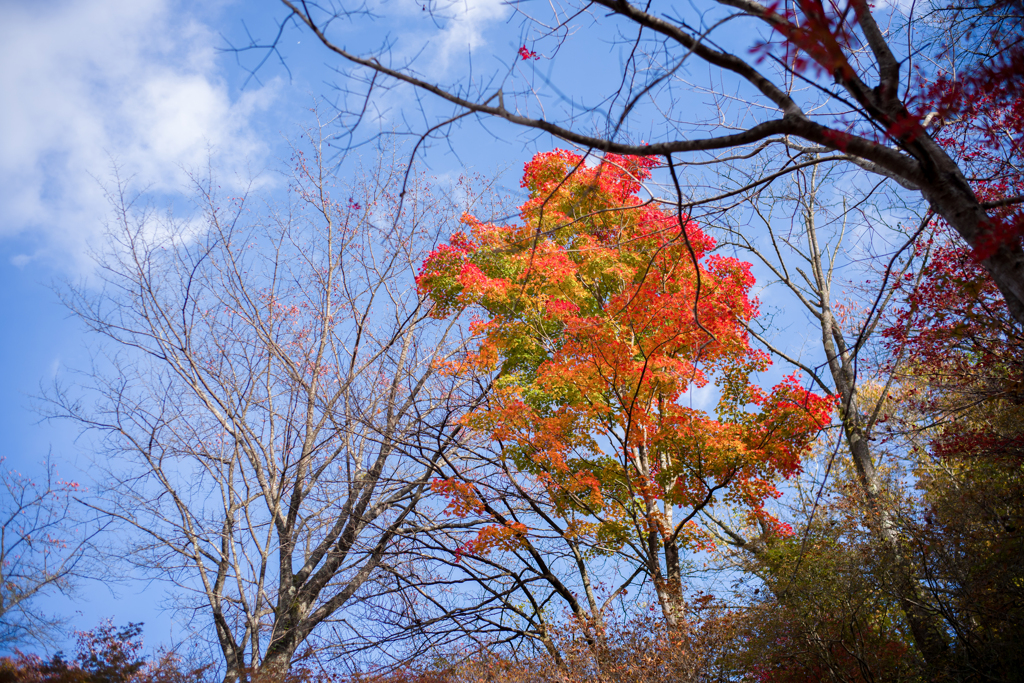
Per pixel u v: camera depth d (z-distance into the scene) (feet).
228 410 49.06
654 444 38.11
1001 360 29.12
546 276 41.37
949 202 14.52
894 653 28.40
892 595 28.43
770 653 29.07
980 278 28.73
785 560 32.45
